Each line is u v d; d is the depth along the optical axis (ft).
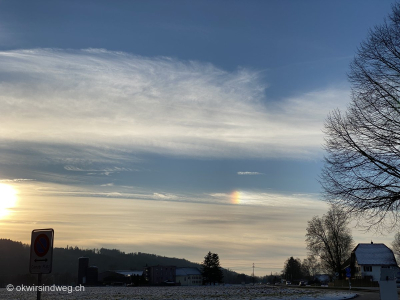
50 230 26.76
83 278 533.55
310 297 131.13
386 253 362.12
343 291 204.44
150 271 634.02
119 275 565.94
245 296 166.61
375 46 61.93
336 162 61.93
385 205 58.85
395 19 61.21
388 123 59.00
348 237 323.37
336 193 61.52
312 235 318.65
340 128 62.39
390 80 60.54
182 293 230.89
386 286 51.19
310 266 570.46
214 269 597.11
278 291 245.86
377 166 59.26
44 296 195.31
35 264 26.68
